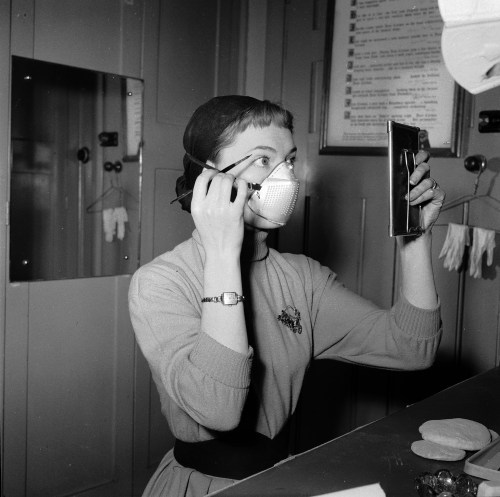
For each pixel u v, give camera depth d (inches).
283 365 49.0
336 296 54.1
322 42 92.1
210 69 94.7
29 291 76.5
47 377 78.6
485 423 42.8
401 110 85.0
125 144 85.2
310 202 94.3
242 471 44.9
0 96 73.2
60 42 77.2
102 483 85.2
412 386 86.1
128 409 87.3
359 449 37.6
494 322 79.7
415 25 83.3
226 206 40.3
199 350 39.4
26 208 76.6
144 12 85.5
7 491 75.8
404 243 49.9
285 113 46.9
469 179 80.9
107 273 84.8
